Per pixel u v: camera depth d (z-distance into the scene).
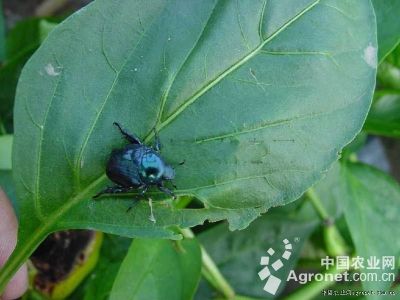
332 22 0.09
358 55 0.09
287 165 0.09
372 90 0.09
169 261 0.11
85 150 0.09
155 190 0.09
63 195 0.09
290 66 0.09
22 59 0.14
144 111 0.09
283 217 0.15
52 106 0.09
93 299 0.13
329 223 0.15
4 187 0.12
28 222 0.09
